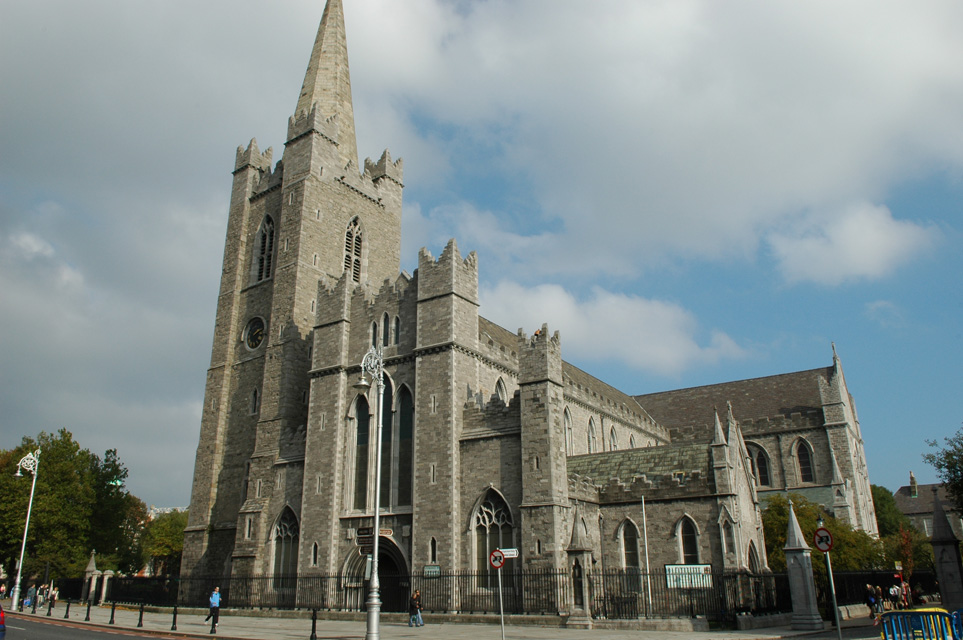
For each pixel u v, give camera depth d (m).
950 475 51.81
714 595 42.69
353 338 60.34
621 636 34.75
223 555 65.25
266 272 73.75
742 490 53.38
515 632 38.16
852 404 92.94
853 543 61.88
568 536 47.41
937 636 21.84
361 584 53.78
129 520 126.31
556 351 50.84
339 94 81.56
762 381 97.44
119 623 46.31
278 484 60.41
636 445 84.12
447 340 53.66
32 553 84.00
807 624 38.28
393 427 55.50
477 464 50.88
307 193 71.44
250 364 71.19
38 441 89.50
